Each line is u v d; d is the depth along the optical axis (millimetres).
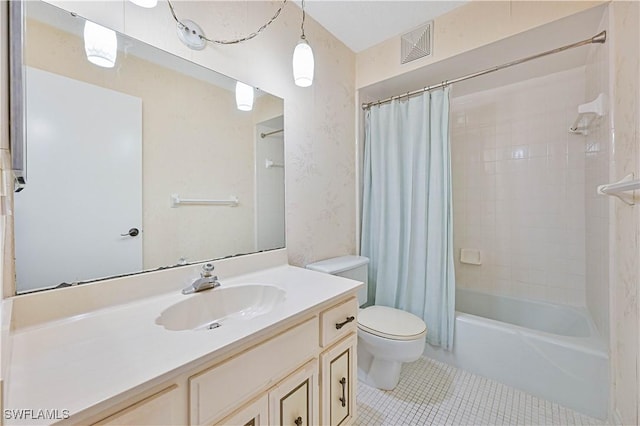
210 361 641
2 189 503
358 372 1636
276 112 1486
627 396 1077
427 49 1738
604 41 1313
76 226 856
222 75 1246
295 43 1581
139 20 992
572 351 1363
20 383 503
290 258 1573
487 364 1619
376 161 2057
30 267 763
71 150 850
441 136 1774
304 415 887
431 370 1709
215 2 1213
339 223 1937
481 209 2273
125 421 507
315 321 944
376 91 2145
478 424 1285
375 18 1692
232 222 1304
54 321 767
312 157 1711
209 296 1033
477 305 2260
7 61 527
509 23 1459
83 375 531
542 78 2000
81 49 869
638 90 976
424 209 1839
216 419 647
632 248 1021
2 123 497
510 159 2143
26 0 773
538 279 2043
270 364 778
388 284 1970
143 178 1018
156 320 807
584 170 1854
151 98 1035
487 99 2230
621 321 1149
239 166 1332
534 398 1449
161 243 1064
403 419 1318
